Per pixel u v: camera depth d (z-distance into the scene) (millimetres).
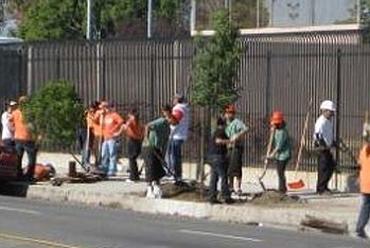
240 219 29234
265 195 31094
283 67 38125
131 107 42562
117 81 43438
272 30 49406
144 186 35344
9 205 30766
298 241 23609
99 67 44094
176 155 34688
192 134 38438
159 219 28344
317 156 34062
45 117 37438
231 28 33906
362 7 46688
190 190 32375
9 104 40500
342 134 36219
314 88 37250
